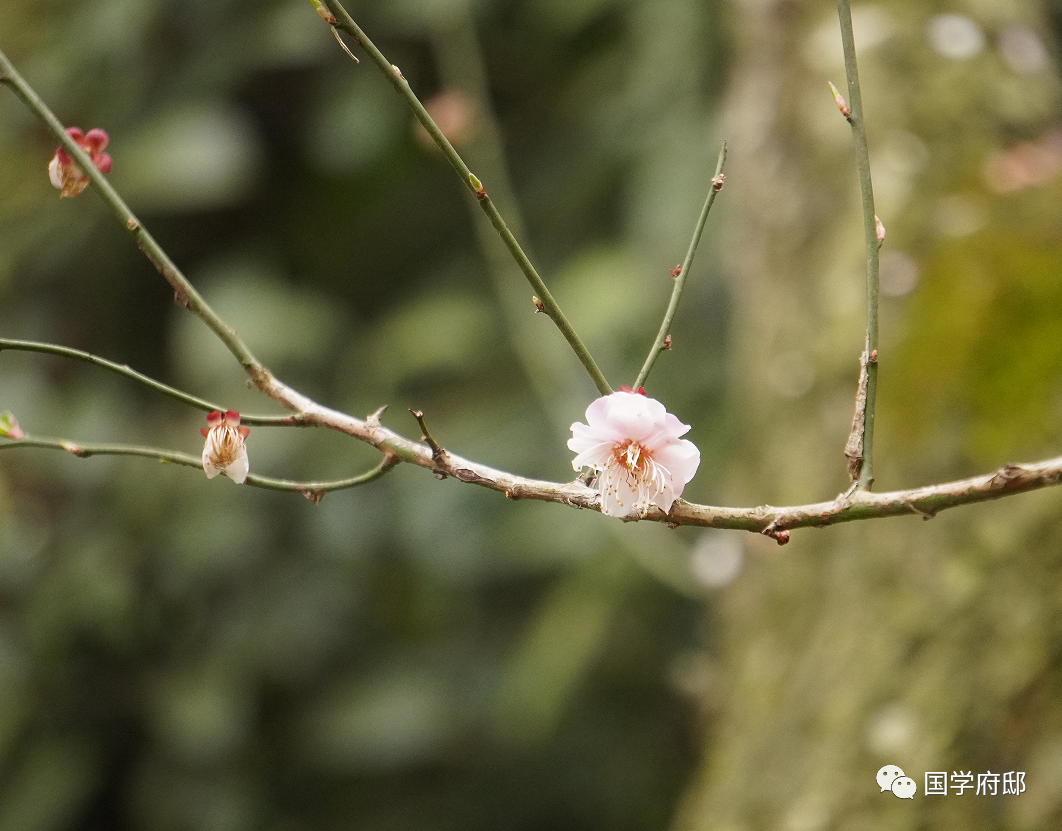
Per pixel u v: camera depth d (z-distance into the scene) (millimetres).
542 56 3182
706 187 2660
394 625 2938
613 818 2744
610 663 2768
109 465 2861
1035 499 1445
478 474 763
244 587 2832
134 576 2787
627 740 2770
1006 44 2074
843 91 1992
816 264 1874
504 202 2580
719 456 2523
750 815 1474
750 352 1986
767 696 1583
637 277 2721
